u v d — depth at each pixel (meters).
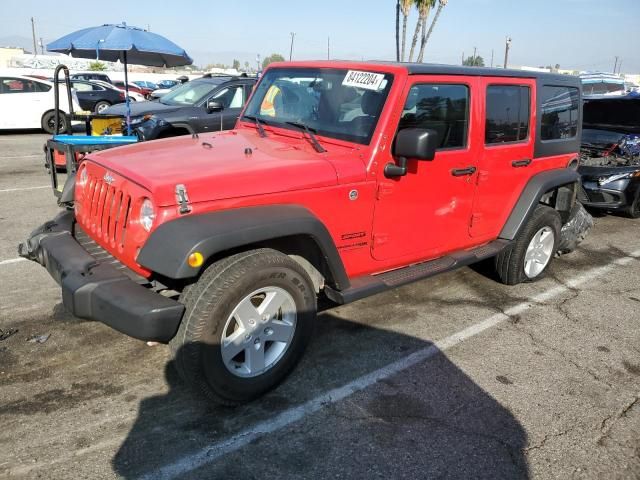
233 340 3.00
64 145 5.93
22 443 2.77
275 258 3.03
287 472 2.68
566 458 2.89
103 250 3.45
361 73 3.75
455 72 3.92
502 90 4.40
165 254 2.71
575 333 4.40
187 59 9.57
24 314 4.18
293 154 3.51
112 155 3.47
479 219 4.50
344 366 3.71
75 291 2.82
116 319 2.73
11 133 16.25
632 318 4.74
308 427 3.03
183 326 2.83
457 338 4.20
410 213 3.86
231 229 2.80
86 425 2.94
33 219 6.78
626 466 2.86
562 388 3.57
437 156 3.91
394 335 4.20
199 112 9.73
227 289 2.84
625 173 7.97
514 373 3.73
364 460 2.80
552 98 5.02
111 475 2.60
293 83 4.19
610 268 6.07
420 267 4.11
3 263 5.23
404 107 3.59
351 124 3.66
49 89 15.72
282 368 3.27
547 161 5.12
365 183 3.50
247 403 3.21
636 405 3.42
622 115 9.53
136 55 9.30
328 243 3.26
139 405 3.14
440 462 2.81
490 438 3.03
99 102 19.08
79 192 3.64
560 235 5.48
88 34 8.70
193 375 2.87
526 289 5.30
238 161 3.26
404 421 3.13
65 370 3.45
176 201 2.80
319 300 4.64
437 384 3.54
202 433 2.93
